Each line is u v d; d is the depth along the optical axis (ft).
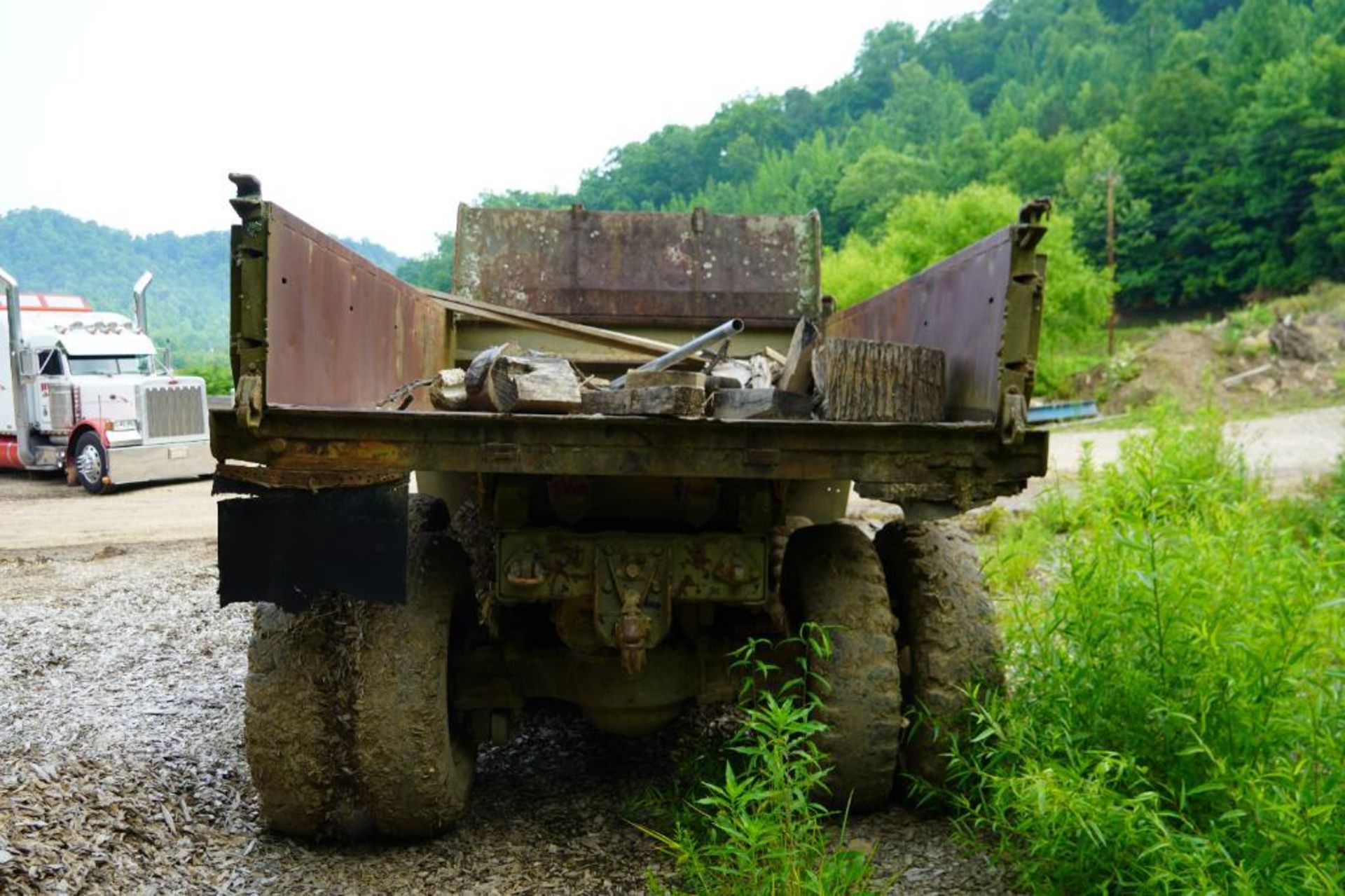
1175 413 42.04
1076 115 332.19
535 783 13.16
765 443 9.68
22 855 9.76
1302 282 207.00
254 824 11.68
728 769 9.24
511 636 12.09
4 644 19.34
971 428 9.82
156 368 57.36
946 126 412.16
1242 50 277.85
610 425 9.46
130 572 27.50
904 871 9.77
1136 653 11.02
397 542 9.57
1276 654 10.62
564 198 435.94
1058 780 9.35
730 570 10.89
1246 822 9.10
